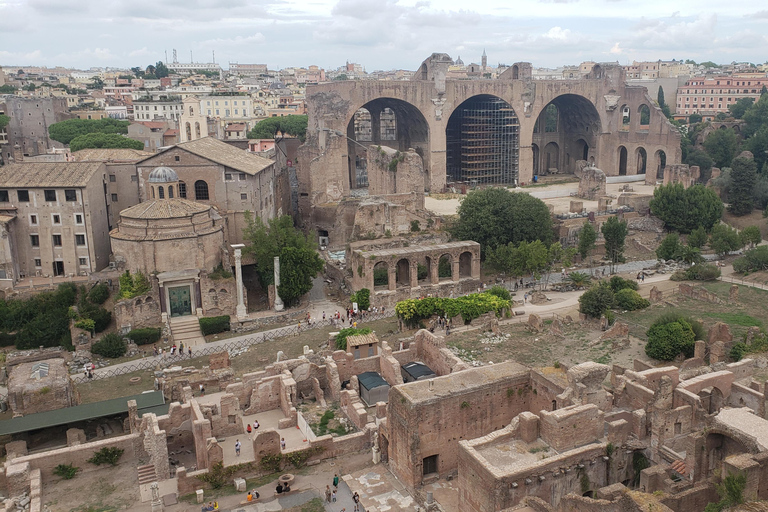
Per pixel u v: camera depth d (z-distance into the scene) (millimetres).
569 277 108000
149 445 57938
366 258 95938
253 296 101062
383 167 135250
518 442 44438
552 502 42344
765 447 37750
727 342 69562
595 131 183875
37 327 85125
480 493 41469
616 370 64125
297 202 158500
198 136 171000
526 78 171875
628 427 47906
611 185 169375
